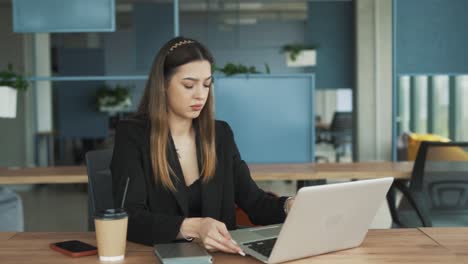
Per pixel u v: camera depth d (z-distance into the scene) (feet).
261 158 13.11
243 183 5.84
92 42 27.27
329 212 4.06
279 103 13.10
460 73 13.46
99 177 6.73
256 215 5.65
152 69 5.27
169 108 5.48
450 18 13.38
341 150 35.14
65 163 27.14
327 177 10.11
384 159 23.39
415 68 13.43
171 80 5.17
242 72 13.17
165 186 5.23
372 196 4.27
